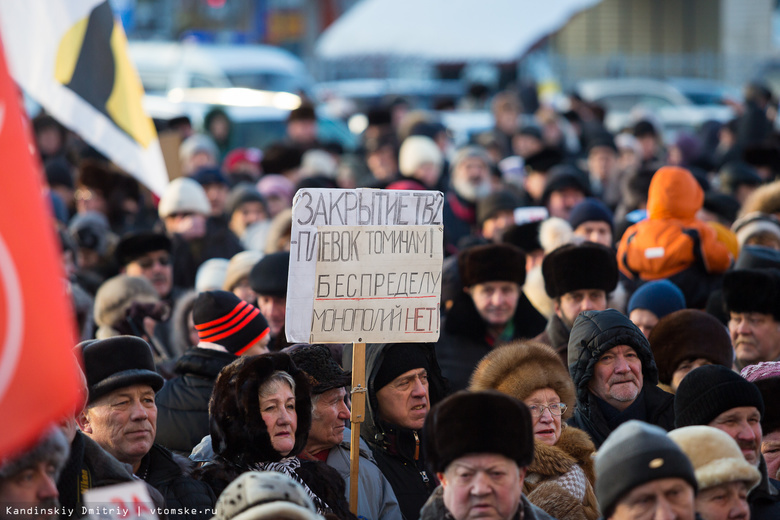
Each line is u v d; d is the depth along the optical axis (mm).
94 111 12211
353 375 7184
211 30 54719
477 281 10688
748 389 6836
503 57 40531
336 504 6828
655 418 7977
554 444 7246
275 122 31141
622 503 5219
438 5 42031
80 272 13430
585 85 41000
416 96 41844
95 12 12234
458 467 5449
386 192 7379
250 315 8680
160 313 10688
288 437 6824
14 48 11812
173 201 14875
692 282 11633
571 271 9836
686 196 11906
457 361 10766
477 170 18453
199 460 7293
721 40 51500
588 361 7941
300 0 55906
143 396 6809
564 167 17094
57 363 3695
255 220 17109
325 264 7184
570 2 40781
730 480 5746
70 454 5832
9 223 3668
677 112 38062
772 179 20078
